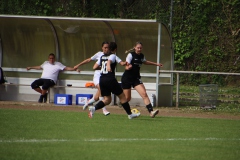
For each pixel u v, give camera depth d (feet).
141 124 165.99
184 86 317.22
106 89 168.76
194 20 328.70
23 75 252.42
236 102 250.16
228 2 323.98
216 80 321.11
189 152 121.08
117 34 240.94
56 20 232.94
